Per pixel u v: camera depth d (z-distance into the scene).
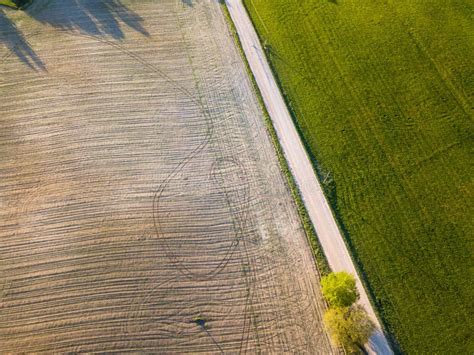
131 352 19.31
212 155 25.36
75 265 21.58
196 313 20.25
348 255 21.66
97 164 25.03
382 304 20.41
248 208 23.36
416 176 24.28
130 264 21.59
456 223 22.69
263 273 21.31
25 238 22.48
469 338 19.48
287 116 26.72
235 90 28.12
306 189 23.86
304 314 20.17
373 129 26.05
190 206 23.44
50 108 27.42
